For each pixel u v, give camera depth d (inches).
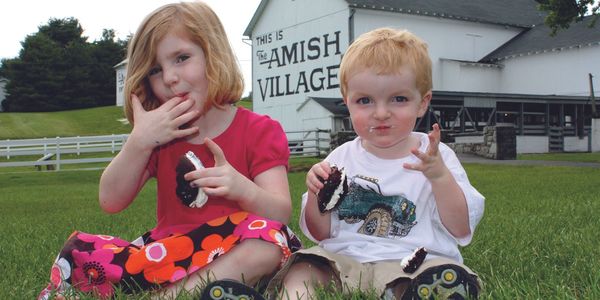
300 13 1206.3
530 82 1227.9
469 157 856.9
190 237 87.3
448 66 1203.2
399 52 87.8
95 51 2746.1
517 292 83.4
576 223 170.7
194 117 90.5
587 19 1248.8
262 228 84.5
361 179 96.8
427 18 1199.6
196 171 85.7
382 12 1136.8
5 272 114.7
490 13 1321.4
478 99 1075.9
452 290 74.8
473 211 90.1
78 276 88.3
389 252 89.9
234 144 95.1
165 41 89.3
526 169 572.1
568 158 822.5
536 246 128.4
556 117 1214.9
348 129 1040.2
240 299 70.8
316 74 1179.9
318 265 88.0
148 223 202.1
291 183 447.2
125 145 91.4
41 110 2630.4
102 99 2743.6
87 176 650.8
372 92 88.8
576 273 99.6
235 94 94.3
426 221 93.4
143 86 94.5
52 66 2637.8
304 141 987.9
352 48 92.0
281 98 1263.5
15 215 273.7
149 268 86.2
